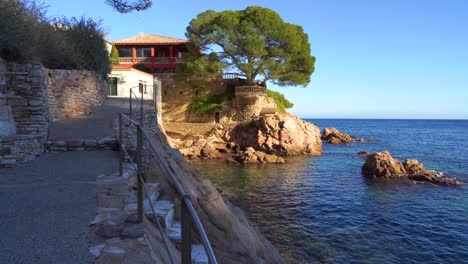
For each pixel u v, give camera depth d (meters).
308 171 35.12
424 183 29.44
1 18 11.72
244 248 7.00
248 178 31.23
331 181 30.33
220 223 6.96
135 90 33.56
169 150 10.55
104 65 23.64
